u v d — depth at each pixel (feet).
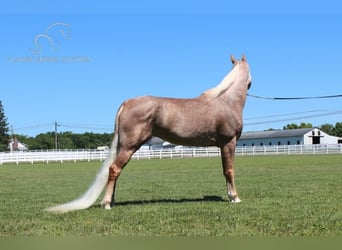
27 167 122.83
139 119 31.22
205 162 126.41
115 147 32.04
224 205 32.40
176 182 56.29
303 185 47.62
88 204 31.24
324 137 306.35
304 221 25.71
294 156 160.45
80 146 451.94
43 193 45.68
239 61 36.60
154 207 31.78
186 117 32.35
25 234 23.41
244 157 163.02
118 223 26.09
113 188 31.76
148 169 93.04
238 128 34.09
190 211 29.53
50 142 403.95
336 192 40.42
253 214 28.14
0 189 50.75
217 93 33.94
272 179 56.49
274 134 325.01
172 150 185.47
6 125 344.08
